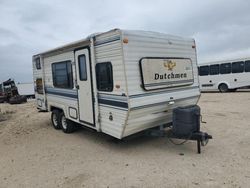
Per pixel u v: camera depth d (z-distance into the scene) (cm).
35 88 973
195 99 694
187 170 456
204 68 2005
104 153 575
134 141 650
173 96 605
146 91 536
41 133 816
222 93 1848
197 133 532
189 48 661
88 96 627
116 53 512
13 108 1789
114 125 548
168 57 591
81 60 637
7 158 582
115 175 454
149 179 430
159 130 584
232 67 1838
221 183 400
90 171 479
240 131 696
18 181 454
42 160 555
